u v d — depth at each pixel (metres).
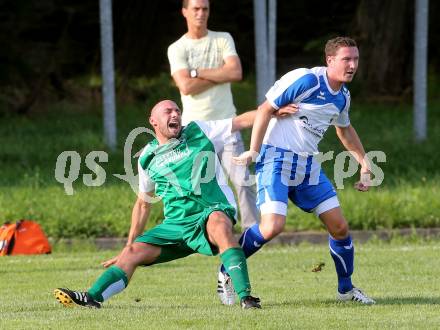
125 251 24.67
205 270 33.88
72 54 90.19
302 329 21.45
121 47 87.81
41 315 23.89
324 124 25.45
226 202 24.67
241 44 93.44
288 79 24.98
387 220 43.75
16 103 79.06
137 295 28.20
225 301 25.50
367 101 81.88
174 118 24.28
